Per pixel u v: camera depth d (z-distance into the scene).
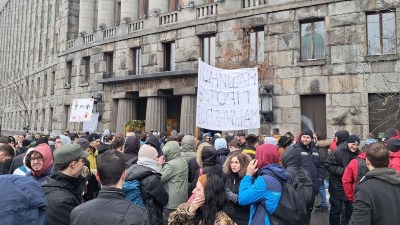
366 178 4.13
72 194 4.03
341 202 7.92
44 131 39.31
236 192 5.48
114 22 30.53
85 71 29.91
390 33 15.71
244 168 5.46
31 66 48.69
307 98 17.61
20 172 5.99
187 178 6.83
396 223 3.88
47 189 3.95
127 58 25.55
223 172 5.88
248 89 10.58
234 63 18.86
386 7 15.48
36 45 47.09
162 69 23.50
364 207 3.92
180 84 21.78
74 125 30.41
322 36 17.41
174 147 6.79
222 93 10.70
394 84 15.28
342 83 16.39
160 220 5.65
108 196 3.33
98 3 30.72
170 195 6.49
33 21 49.84
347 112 16.20
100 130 26.83
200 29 21.28
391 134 7.95
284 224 4.57
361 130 15.83
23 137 14.71
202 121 10.44
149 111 23.41
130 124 23.53
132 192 5.39
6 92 66.25
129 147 7.61
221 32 20.36
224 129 10.53
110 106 26.52
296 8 17.81
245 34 19.48
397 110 14.59
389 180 3.99
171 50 23.56
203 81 10.59
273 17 18.47
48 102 38.53
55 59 36.47
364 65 15.96
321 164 10.27
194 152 8.74
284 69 18.00
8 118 63.72
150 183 5.44
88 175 6.09
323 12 17.08
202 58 21.56
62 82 32.78
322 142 12.39
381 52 15.73
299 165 5.77
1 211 2.92
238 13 19.61
